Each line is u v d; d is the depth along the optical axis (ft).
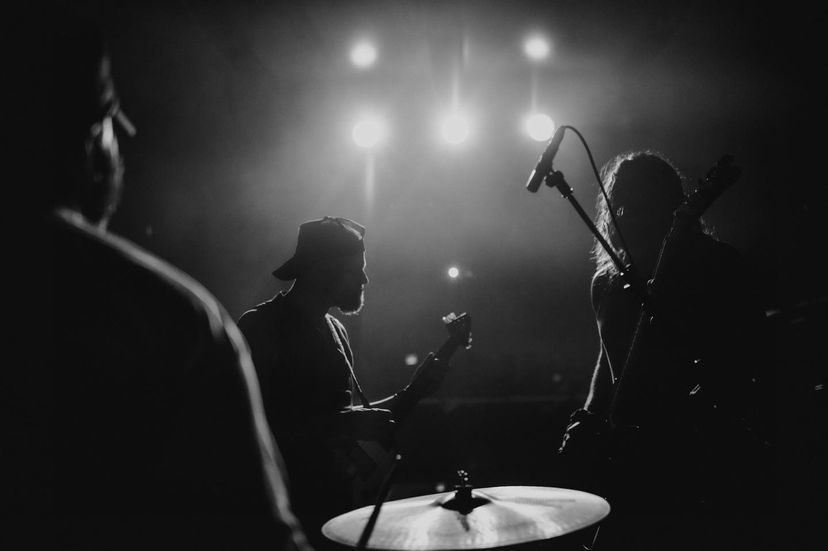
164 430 2.69
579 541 7.67
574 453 8.39
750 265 8.56
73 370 2.65
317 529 9.15
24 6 2.91
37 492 2.58
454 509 6.70
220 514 2.70
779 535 7.65
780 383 11.30
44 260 2.74
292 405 9.51
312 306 9.98
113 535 2.60
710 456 7.65
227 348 2.89
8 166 2.80
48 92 2.92
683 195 9.32
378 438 9.36
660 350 8.27
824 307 13.32
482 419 22.03
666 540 7.87
